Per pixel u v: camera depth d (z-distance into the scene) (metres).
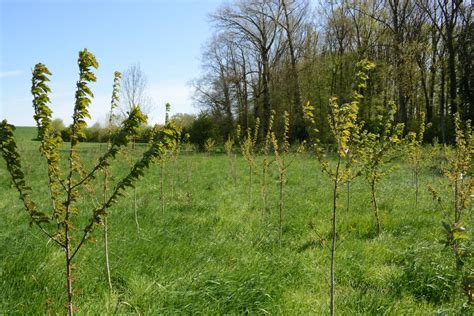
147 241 5.60
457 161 6.20
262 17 35.25
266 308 4.07
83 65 2.53
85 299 4.00
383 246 6.20
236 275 4.56
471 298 3.10
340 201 10.03
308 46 36.00
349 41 35.41
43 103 2.51
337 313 4.11
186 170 16.47
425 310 4.25
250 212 8.91
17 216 7.58
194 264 4.98
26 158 18.55
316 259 5.70
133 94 33.25
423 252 5.60
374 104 29.73
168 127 2.62
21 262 4.42
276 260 5.39
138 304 4.03
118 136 2.57
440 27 29.12
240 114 43.03
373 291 4.68
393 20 28.52
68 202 2.69
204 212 8.30
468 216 7.78
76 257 4.83
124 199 9.13
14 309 3.64
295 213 8.56
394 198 10.24
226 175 16.00
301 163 19.27
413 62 27.50
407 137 6.70
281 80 37.75
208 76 43.88
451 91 27.47
